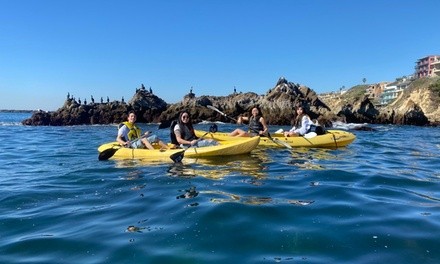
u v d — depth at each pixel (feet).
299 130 42.01
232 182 20.97
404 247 11.72
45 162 31.96
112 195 18.72
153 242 12.28
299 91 156.97
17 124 152.56
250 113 40.52
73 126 140.67
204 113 147.95
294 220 14.20
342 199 17.31
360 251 11.44
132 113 33.86
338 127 121.80
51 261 11.12
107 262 10.93
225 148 31.07
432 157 34.47
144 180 21.93
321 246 11.82
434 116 190.90
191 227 13.52
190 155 30.89
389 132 91.15
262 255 11.20
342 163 28.68
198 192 18.60
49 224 14.47
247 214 14.85
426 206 16.35
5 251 11.93
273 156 31.48
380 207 16.05
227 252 11.43
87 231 13.51
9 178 24.22
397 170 26.00
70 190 20.13
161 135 67.97
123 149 31.37
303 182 21.07
